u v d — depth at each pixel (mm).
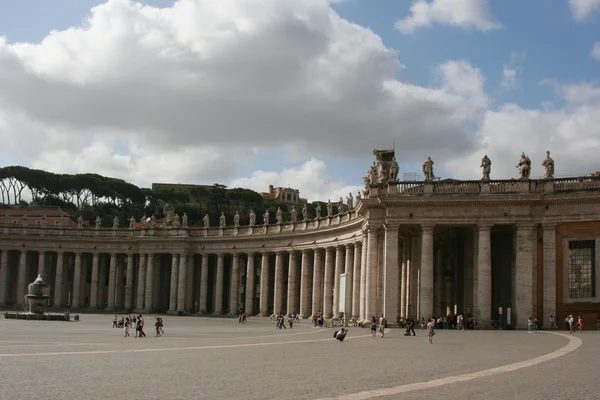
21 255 123625
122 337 52125
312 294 99875
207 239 116000
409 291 72938
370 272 70062
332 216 91438
